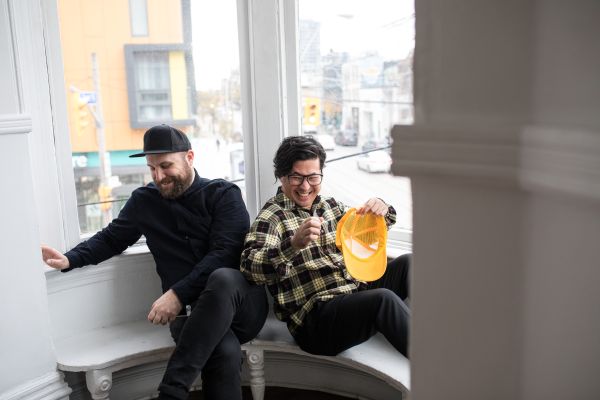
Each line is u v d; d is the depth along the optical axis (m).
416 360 0.72
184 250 2.18
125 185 2.37
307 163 2.00
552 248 0.59
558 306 0.60
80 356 2.02
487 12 0.59
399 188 2.28
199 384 2.39
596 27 0.55
